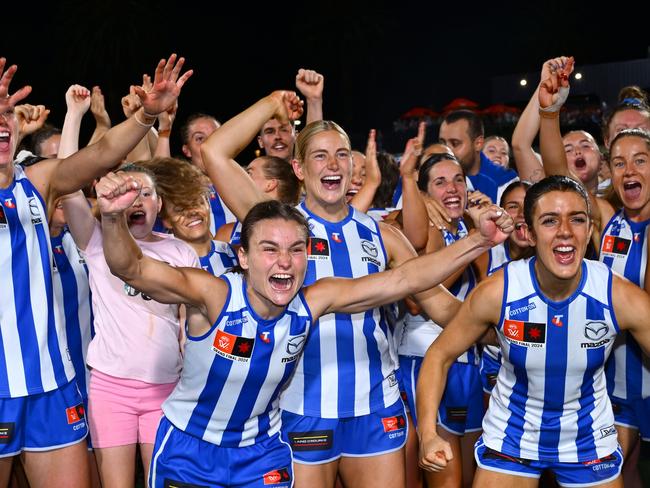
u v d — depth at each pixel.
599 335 3.18
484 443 3.45
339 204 3.71
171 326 3.81
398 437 3.64
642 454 5.18
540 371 3.25
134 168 3.87
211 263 4.12
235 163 3.73
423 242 4.21
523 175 5.05
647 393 4.03
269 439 3.28
